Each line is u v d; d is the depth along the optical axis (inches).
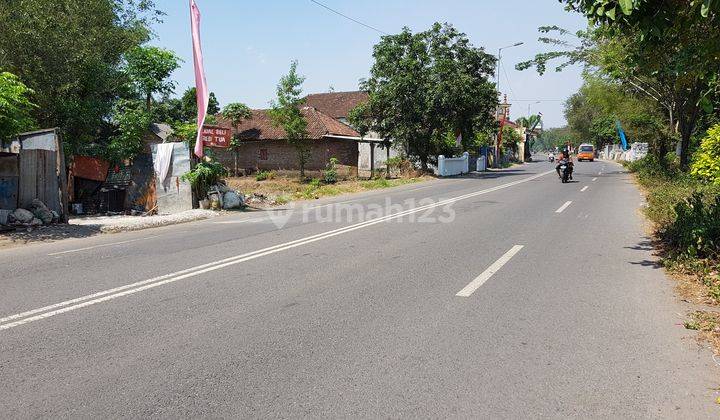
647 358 161.2
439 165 1374.3
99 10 776.9
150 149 665.0
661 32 241.9
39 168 515.2
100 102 769.6
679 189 604.4
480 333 183.8
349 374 151.0
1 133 495.8
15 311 212.1
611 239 374.3
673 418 126.3
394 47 1323.8
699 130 1027.9
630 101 1146.7
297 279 263.6
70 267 301.4
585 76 1140.5
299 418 126.5
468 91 1306.6
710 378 147.3
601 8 230.1
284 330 188.1
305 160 1418.6
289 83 1306.6
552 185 938.7
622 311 207.5
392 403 133.7
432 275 270.2
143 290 243.6
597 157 3528.5
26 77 670.5
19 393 140.3
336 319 200.1
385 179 1252.5
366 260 309.1
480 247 347.9
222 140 926.4
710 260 267.3
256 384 145.0
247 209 667.4
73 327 191.9
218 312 209.3
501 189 859.4
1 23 649.6
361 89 1385.3
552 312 207.0
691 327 185.9
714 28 249.9
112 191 663.8
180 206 644.1
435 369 153.9
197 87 642.8
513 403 133.4
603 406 131.7
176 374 151.6
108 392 140.6
